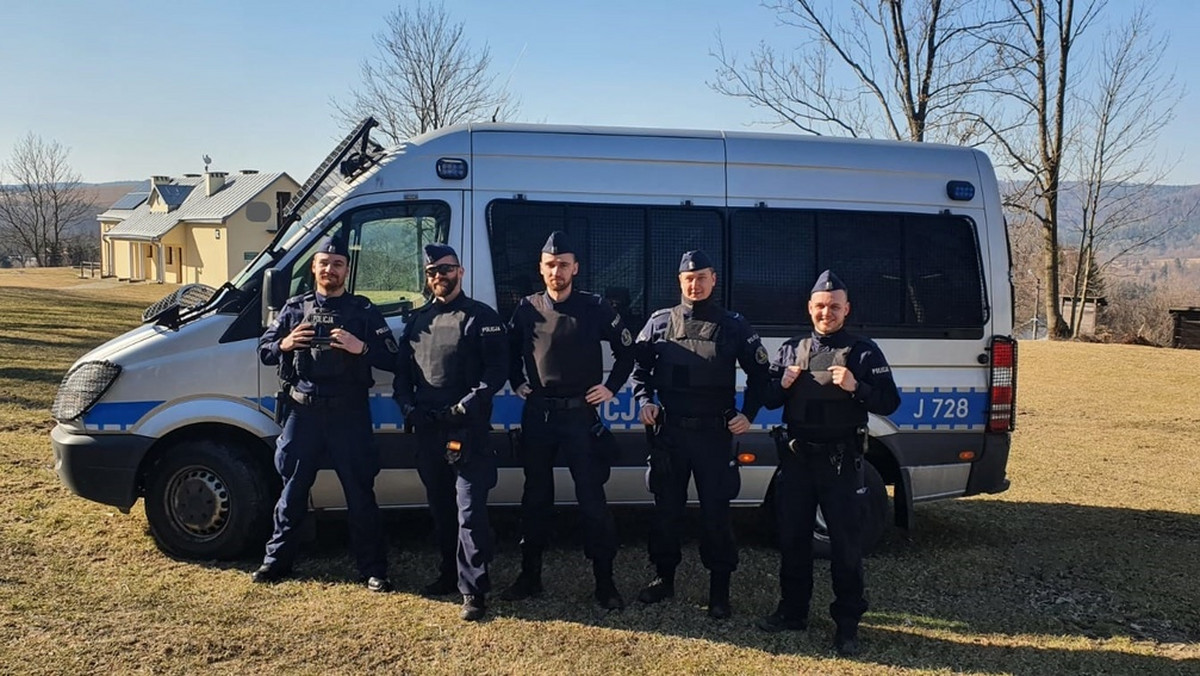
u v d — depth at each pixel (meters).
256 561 4.96
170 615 4.17
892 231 5.35
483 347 4.30
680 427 4.30
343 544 5.41
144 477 5.01
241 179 53.06
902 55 17.81
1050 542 5.91
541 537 4.54
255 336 4.93
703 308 4.32
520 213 5.11
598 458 4.39
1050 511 6.73
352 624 4.16
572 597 4.65
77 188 74.81
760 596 4.76
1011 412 5.40
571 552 5.43
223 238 49.19
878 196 5.37
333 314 4.47
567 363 4.30
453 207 5.08
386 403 5.06
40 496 5.94
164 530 4.91
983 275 5.40
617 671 3.80
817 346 4.09
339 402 4.47
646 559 5.33
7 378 10.40
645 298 5.19
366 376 4.55
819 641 4.19
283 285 4.57
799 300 5.29
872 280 5.31
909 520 5.31
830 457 4.02
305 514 4.66
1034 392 12.82
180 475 4.89
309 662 3.77
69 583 4.49
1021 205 21.56
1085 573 5.29
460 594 4.61
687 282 4.27
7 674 3.51
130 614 4.16
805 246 5.29
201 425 4.98
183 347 4.89
